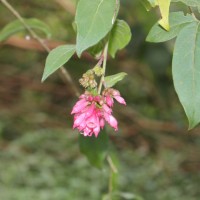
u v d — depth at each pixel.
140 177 10.24
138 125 10.45
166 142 10.67
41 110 11.82
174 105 10.08
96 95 2.71
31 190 9.89
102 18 2.42
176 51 2.54
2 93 11.60
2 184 10.12
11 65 11.51
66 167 10.74
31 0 9.69
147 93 10.55
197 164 10.59
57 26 9.93
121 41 3.11
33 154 11.12
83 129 2.68
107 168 10.30
